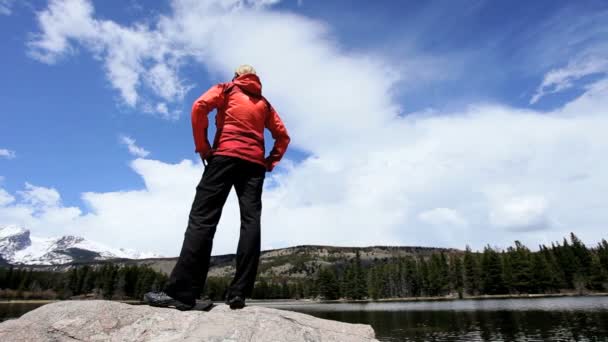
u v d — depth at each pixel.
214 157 3.34
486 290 100.50
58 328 2.47
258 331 2.55
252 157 3.43
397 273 128.00
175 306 2.93
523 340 28.62
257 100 3.68
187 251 3.05
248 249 3.24
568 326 33.91
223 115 3.54
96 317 2.56
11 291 103.25
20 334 2.42
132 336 2.49
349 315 55.72
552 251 104.62
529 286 94.94
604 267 91.19
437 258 117.94
